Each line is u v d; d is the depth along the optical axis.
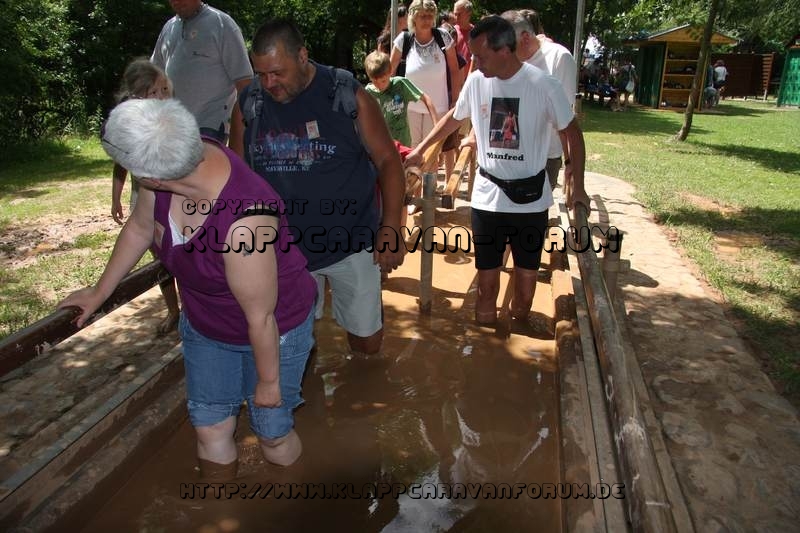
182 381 3.37
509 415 3.36
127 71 3.42
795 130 18.50
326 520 2.58
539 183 4.06
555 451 3.04
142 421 3.00
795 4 14.63
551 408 3.43
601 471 2.51
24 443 3.06
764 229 7.00
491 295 4.40
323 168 3.19
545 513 2.63
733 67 34.59
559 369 3.47
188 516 2.61
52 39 14.39
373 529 2.53
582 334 3.70
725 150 13.79
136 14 16.34
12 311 4.68
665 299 4.94
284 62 2.85
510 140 3.96
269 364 2.31
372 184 3.40
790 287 5.25
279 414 2.66
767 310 4.77
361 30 27.58
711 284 5.33
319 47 27.83
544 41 4.97
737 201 8.41
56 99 14.98
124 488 2.78
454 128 4.40
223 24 4.11
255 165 3.25
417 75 6.39
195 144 1.93
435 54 6.32
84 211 7.79
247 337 2.50
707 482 2.89
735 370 3.87
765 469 2.98
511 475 2.88
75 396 3.65
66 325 2.41
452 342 4.19
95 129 14.80
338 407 3.41
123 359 4.04
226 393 2.65
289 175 3.20
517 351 4.07
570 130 3.93
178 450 3.06
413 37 6.41
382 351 4.04
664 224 7.13
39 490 2.52
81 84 15.67
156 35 17.06
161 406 3.14
